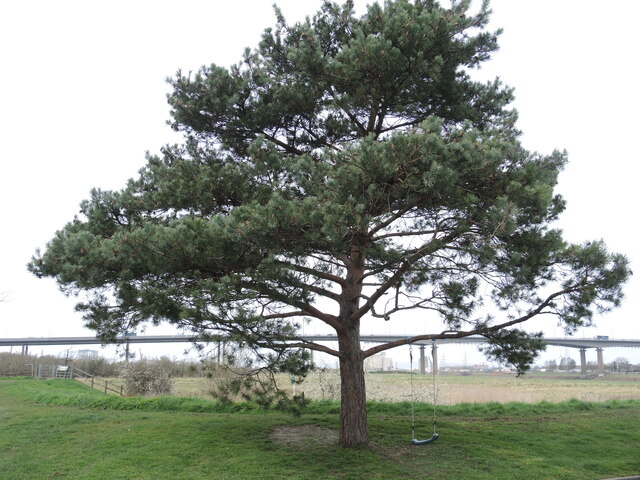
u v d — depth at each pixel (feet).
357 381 34.47
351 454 31.99
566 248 29.78
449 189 25.29
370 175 26.25
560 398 75.00
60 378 124.26
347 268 35.99
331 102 34.65
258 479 27.55
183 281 29.91
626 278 29.27
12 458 32.19
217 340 27.68
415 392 59.72
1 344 192.95
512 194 26.40
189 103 35.29
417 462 31.68
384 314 33.37
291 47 36.24
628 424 44.88
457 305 33.32
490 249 27.20
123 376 74.43
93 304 32.68
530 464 32.35
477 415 49.24
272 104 34.88
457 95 36.04
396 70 32.37
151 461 30.76
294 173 29.63
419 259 29.81
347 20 36.96
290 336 30.04
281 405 33.71
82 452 33.30
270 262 26.63
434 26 32.45
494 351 35.12
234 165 33.73
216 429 39.50
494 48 35.94
